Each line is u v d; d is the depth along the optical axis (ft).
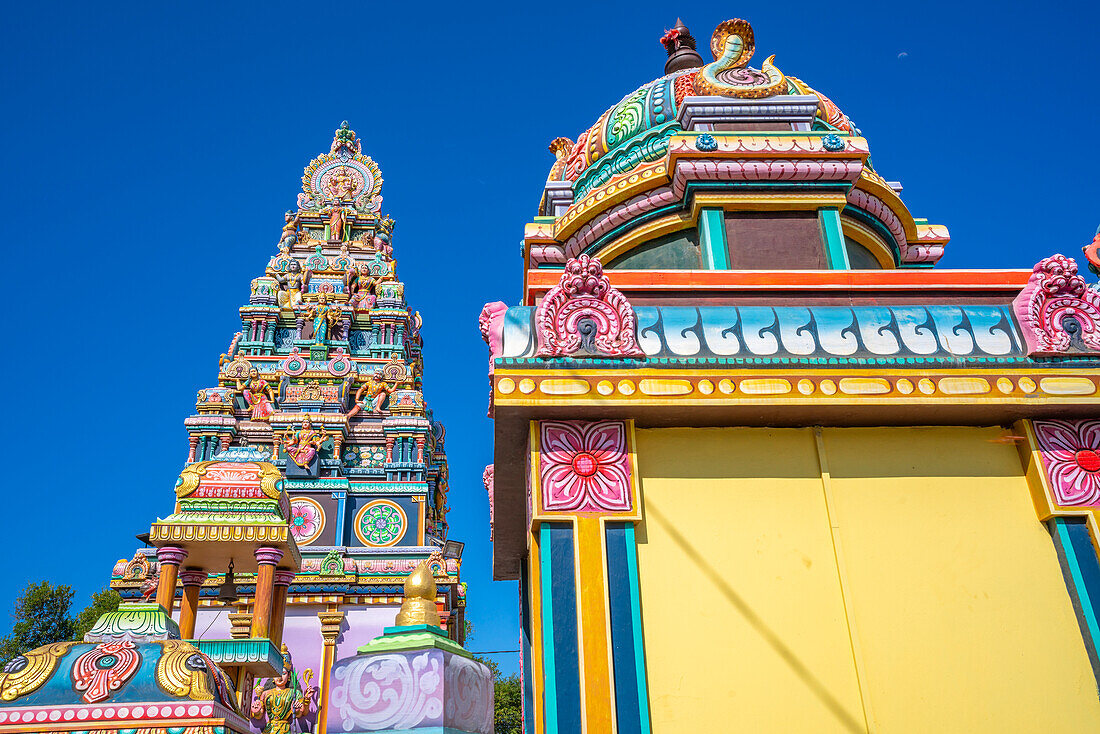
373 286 88.33
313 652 56.39
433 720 12.59
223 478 39.04
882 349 17.52
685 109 25.22
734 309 18.03
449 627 60.90
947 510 17.15
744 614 15.96
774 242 23.21
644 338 17.46
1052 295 18.15
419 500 69.67
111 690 16.28
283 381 77.41
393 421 75.36
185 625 40.78
